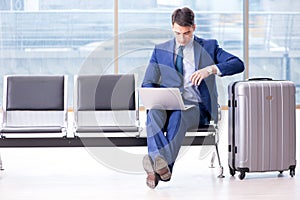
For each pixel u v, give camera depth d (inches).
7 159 204.2
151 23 249.3
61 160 201.8
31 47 247.4
